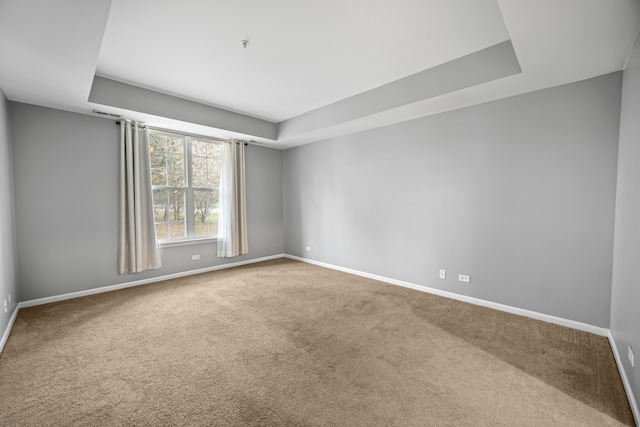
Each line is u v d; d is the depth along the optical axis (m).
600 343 2.38
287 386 1.84
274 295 3.63
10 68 2.31
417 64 2.91
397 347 2.33
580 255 2.62
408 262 3.96
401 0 1.95
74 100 3.07
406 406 1.66
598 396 1.74
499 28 2.29
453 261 3.49
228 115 4.38
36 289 3.27
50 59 2.16
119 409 1.63
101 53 2.66
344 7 2.01
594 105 2.51
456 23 2.22
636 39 1.89
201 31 2.30
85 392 1.77
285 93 3.71
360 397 1.74
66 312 3.05
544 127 2.78
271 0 1.93
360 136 4.47
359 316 2.96
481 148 3.20
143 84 3.39
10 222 2.90
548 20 1.71
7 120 2.96
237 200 5.13
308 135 4.72
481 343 2.39
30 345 2.35
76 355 2.20
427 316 2.96
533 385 1.85
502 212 3.08
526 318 2.90
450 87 2.85
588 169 2.56
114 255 3.82
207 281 4.25
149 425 1.51
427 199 3.71
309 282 4.20
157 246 4.18
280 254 6.02
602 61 2.22
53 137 3.35
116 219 3.83
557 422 1.54
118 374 1.96
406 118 3.77
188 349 2.29
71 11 1.58
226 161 4.96
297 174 5.64
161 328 2.67
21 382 1.86
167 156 4.43
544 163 2.79
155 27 2.24
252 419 1.55
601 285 2.52
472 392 1.78
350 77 3.21
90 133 3.60
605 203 2.48
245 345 2.36
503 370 2.01
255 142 5.30
